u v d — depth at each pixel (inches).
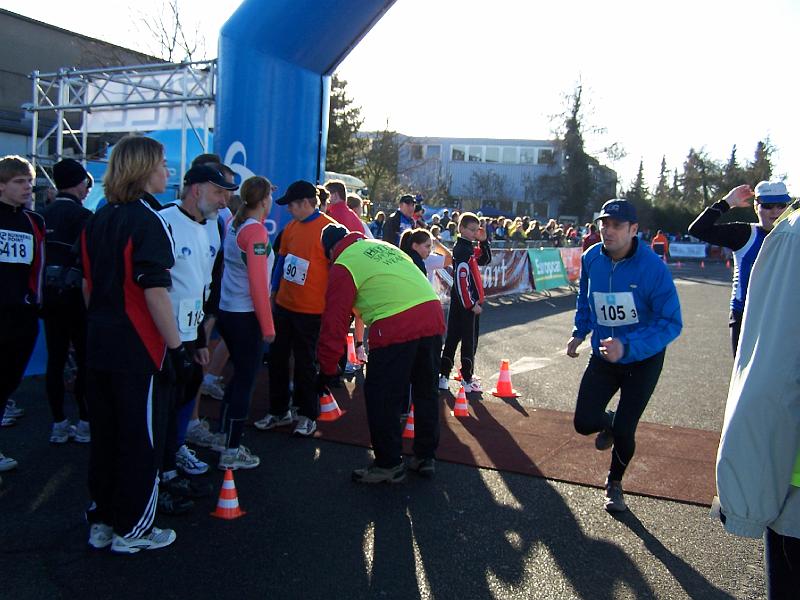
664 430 222.7
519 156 2400.3
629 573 128.2
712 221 205.2
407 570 126.0
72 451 181.6
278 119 282.5
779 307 73.2
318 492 161.3
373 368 164.4
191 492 154.3
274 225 287.7
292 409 221.0
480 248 272.5
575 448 199.6
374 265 162.9
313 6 267.3
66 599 111.7
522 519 150.3
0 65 780.6
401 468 168.7
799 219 74.3
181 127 353.7
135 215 115.1
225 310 168.6
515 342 403.2
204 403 230.7
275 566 125.5
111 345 117.1
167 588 116.3
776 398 72.4
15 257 157.8
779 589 77.5
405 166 2187.5
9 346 160.2
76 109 400.2
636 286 151.8
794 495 73.8
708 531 147.5
